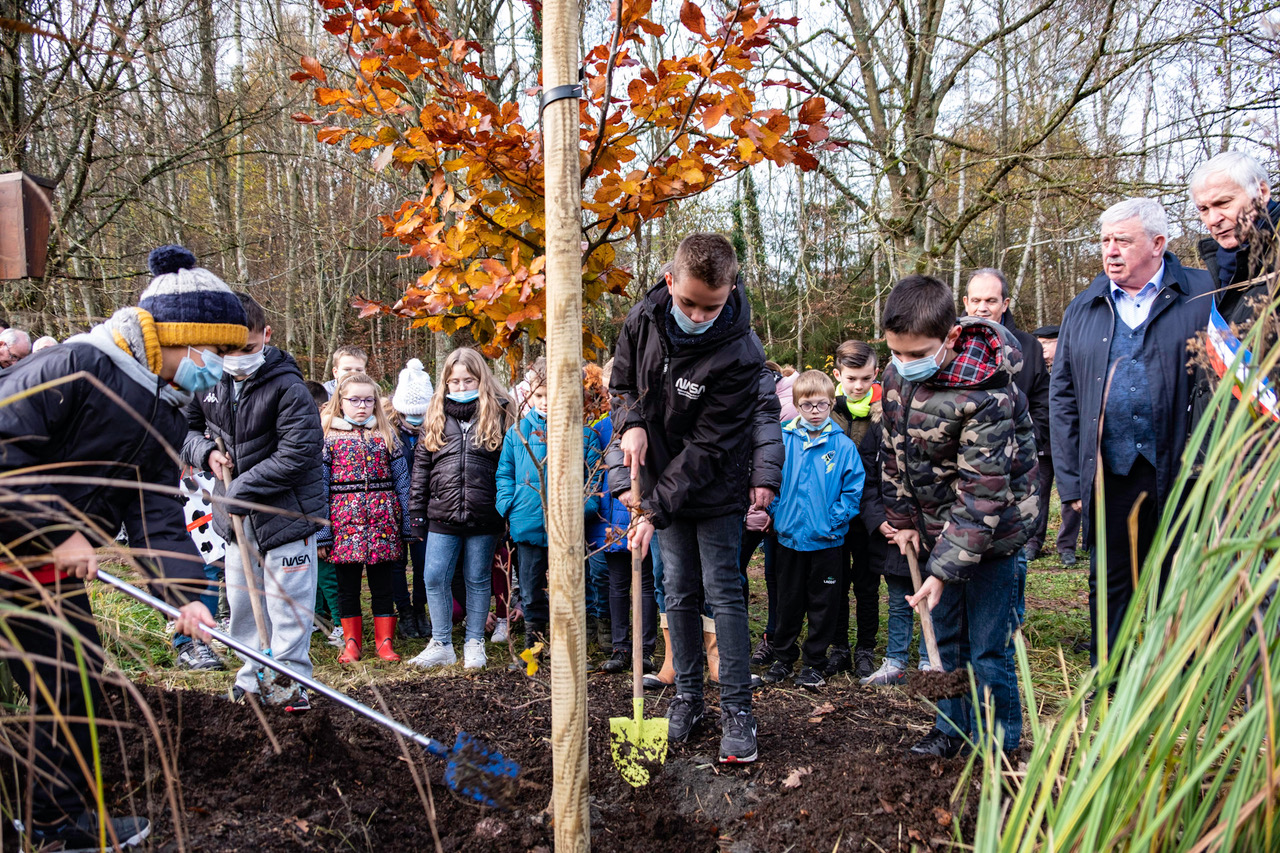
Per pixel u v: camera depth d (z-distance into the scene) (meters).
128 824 2.06
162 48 7.23
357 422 4.41
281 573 3.06
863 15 8.81
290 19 11.73
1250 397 1.38
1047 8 7.45
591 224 2.59
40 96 6.82
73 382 1.94
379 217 2.66
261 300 17.08
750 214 15.17
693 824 2.45
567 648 1.79
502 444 4.23
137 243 10.23
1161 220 2.94
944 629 2.79
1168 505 1.44
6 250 2.08
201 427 3.58
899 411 2.67
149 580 1.83
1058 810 1.34
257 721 2.62
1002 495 2.42
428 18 2.39
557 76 1.70
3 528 1.79
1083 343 3.13
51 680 1.99
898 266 8.60
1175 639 1.30
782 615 3.90
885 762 2.60
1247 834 1.33
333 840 2.20
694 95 2.37
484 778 2.03
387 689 3.59
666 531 2.96
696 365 2.71
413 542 4.86
